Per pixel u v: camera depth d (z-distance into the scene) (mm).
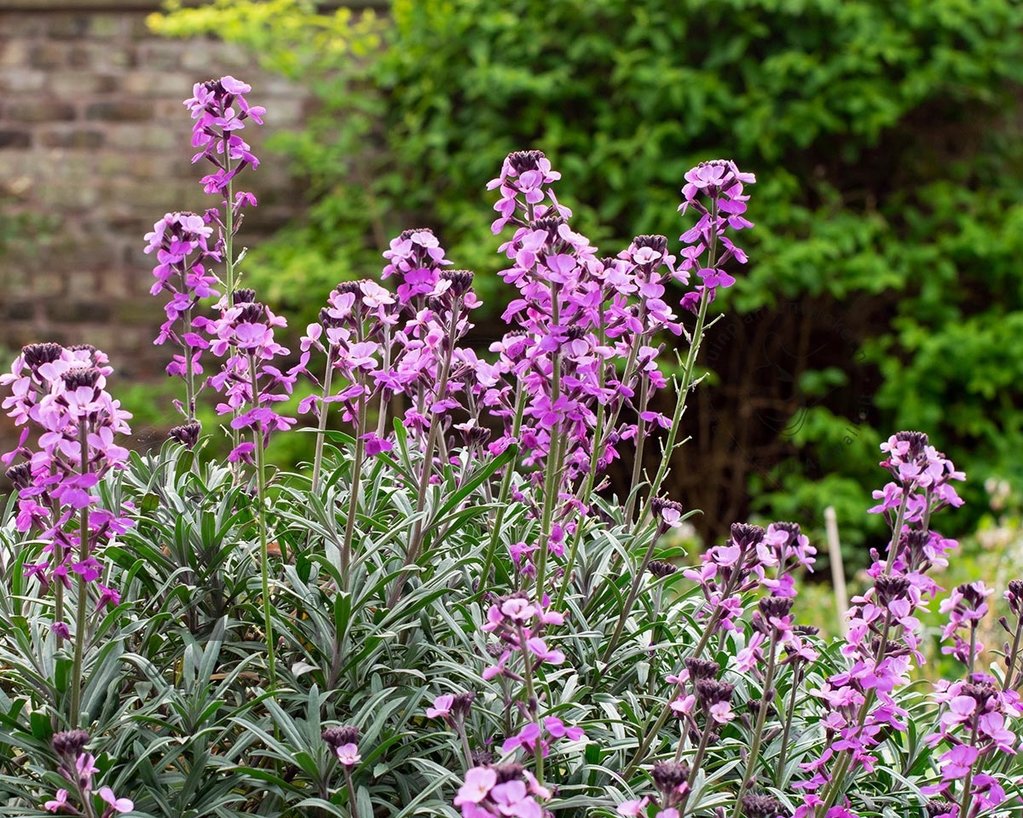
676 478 4789
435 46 5348
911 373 5195
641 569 2312
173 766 2211
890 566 2248
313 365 5090
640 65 5242
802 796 2252
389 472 2432
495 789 1907
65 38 5664
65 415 2066
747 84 5242
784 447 4656
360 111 5629
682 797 1997
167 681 2303
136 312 5637
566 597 2312
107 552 2256
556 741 2182
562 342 2152
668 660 2361
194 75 5664
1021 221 5375
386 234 5551
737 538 2164
